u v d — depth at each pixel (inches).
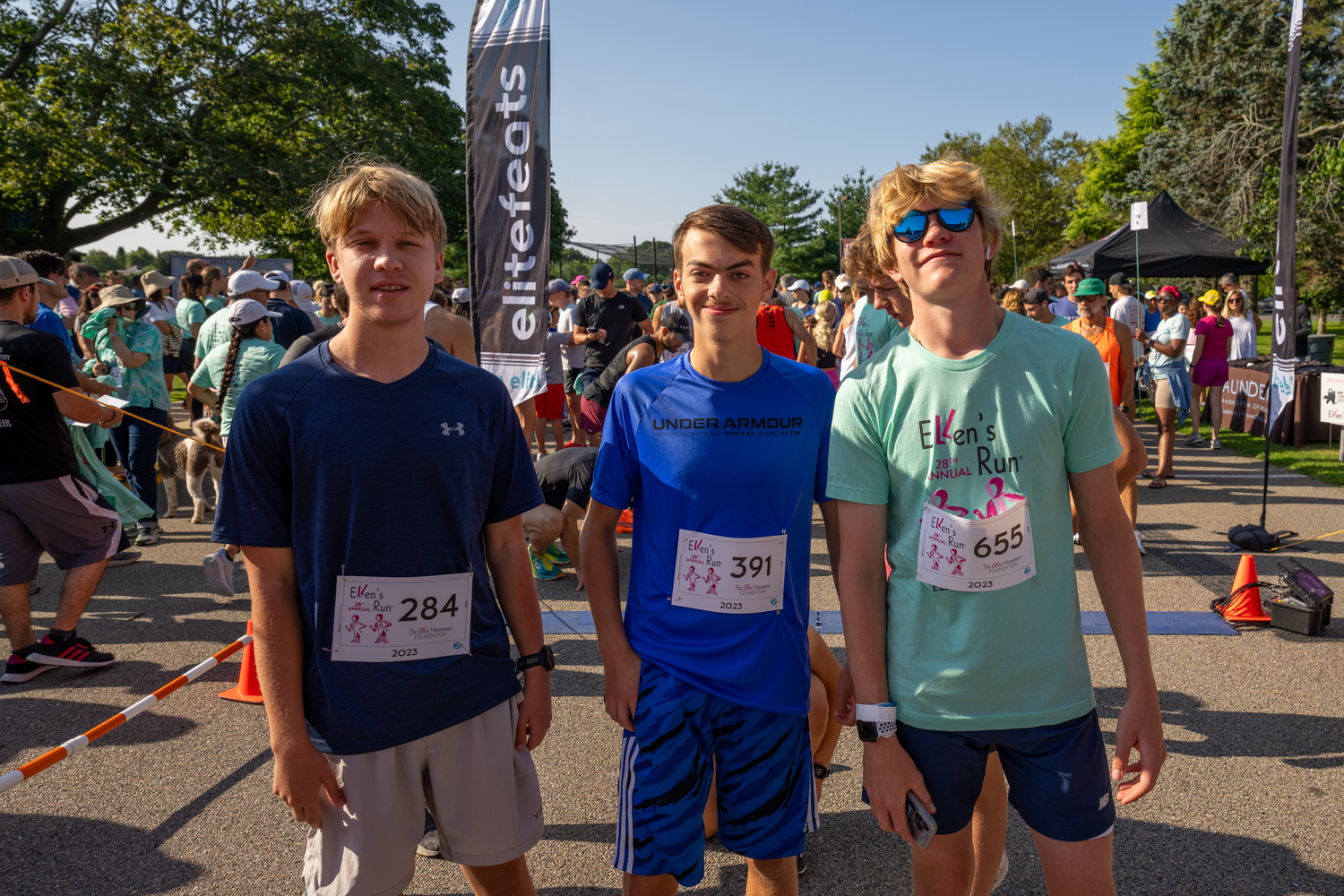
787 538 77.9
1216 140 971.3
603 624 80.8
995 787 81.8
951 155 65.8
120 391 252.2
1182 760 126.1
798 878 100.9
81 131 829.2
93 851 107.1
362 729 67.6
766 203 2445.9
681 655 76.7
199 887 100.1
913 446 65.4
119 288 257.4
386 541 67.2
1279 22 975.6
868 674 66.4
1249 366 449.4
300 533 67.1
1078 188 1868.8
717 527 76.9
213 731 139.6
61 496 157.2
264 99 930.1
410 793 70.2
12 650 175.6
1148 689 63.1
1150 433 463.5
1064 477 65.2
